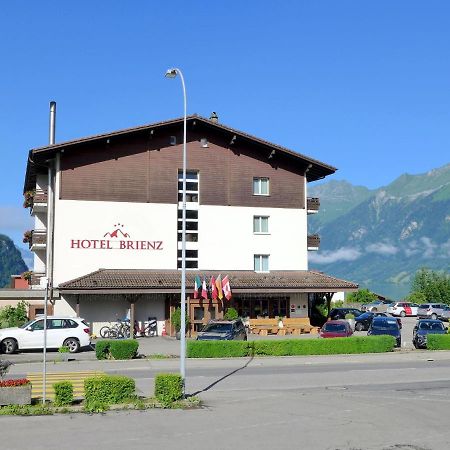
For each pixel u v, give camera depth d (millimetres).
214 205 46344
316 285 45750
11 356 30797
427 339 36125
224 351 31219
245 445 13148
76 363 28453
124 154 44344
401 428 15016
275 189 47938
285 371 26625
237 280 44812
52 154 42969
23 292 41375
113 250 43469
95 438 13570
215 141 46781
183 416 16125
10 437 13586
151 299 43594
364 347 33844
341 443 13453
